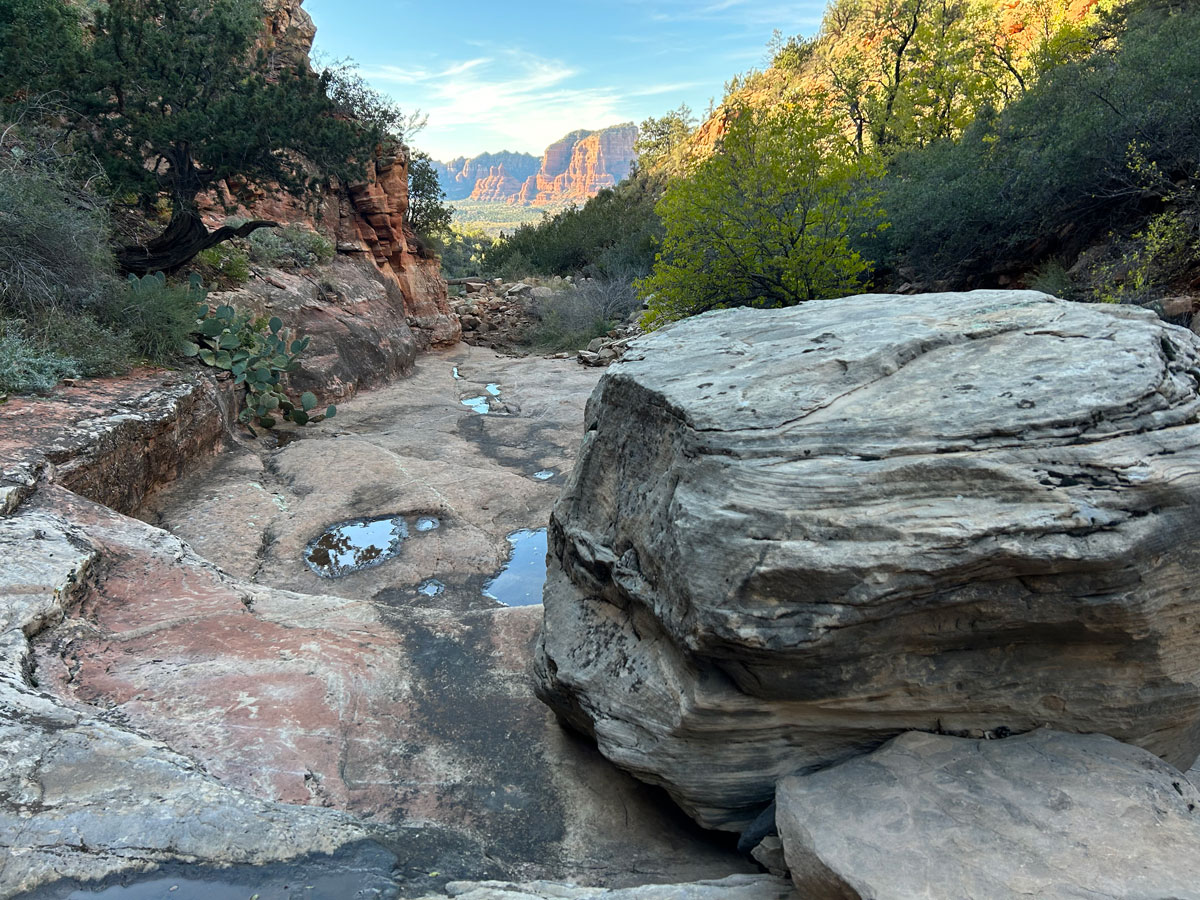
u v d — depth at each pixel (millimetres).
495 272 33906
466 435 9984
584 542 3330
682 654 2555
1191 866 1805
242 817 2312
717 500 2352
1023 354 2637
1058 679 2357
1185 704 2367
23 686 2916
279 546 6172
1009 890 1779
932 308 3385
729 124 12164
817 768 2535
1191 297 8484
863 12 34250
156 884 2055
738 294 12250
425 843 2525
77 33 10766
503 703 3701
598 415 3596
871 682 2338
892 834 2008
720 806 2639
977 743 2375
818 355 2898
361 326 13367
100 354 7617
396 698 3615
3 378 6516
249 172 10492
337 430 10039
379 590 5566
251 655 3668
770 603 2201
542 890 2252
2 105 9156
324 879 2160
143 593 4215
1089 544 2076
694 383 2930
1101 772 2174
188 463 7551
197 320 9469
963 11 21891
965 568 2111
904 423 2377
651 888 2246
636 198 46594
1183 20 11070
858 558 2121
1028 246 12359
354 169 11109
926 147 17812
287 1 19328
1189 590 2205
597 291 21703
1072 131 10406
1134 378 2371
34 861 2039
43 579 3777
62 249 7910
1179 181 9656
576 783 3141
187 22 10375
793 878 2074
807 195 11500
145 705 3137
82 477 5496
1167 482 2121
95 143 9508
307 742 3068
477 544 6344
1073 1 25422
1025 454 2225
